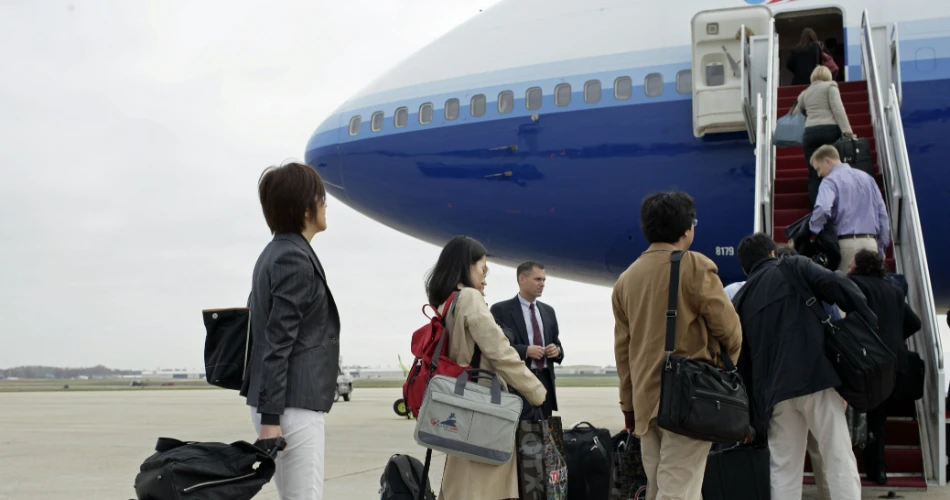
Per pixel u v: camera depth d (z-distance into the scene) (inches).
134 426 622.5
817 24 467.8
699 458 155.7
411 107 501.7
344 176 524.1
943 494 260.2
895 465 270.8
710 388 149.9
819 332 186.7
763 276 196.7
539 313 272.5
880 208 272.1
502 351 162.9
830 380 182.4
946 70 408.5
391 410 856.3
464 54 503.5
